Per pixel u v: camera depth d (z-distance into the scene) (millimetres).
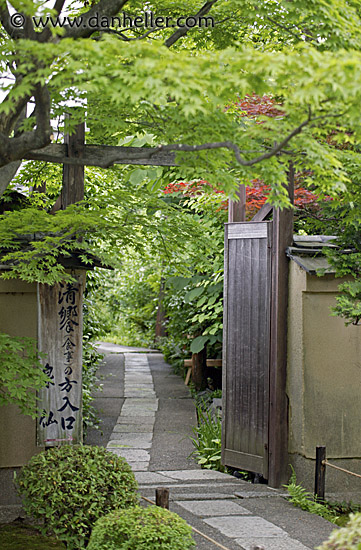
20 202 6504
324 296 6770
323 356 6742
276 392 6867
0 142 3773
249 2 4777
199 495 6004
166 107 4152
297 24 4809
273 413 6867
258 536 4816
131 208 5898
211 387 12047
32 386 5117
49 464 4809
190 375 12688
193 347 10977
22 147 3803
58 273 5375
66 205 5914
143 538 3742
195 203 9703
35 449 6051
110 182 7168
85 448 4977
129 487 4773
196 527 4980
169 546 3736
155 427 9289
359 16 4602
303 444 6625
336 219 6812
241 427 7219
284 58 3057
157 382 12820
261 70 3164
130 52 3301
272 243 7023
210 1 4758
